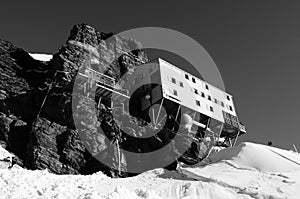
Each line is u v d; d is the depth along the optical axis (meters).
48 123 46.16
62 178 22.30
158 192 21.84
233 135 64.38
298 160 32.28
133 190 20.69
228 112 63.28
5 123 47.09
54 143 43.69
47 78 55.72
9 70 57.75
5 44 63.03
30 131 46.84
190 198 21.11
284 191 24.22
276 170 29.53
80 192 19.88
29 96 52.44
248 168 29.64
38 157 41.34
